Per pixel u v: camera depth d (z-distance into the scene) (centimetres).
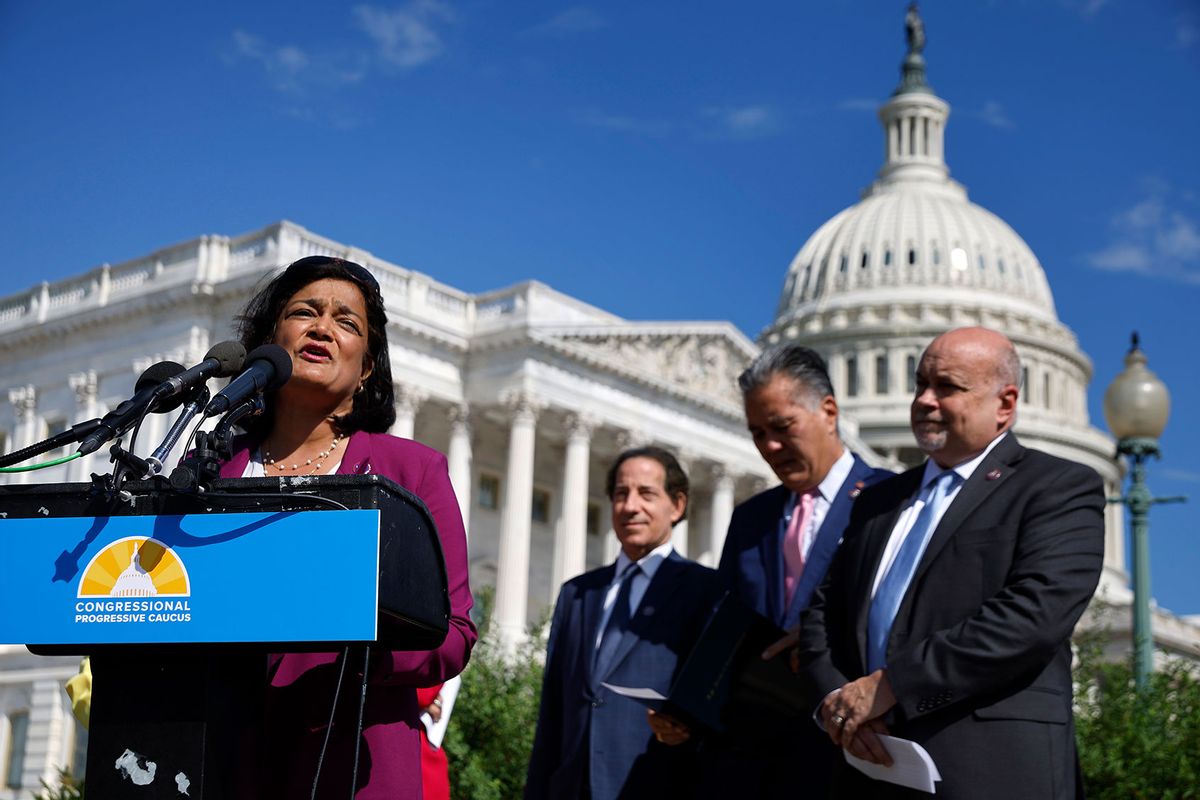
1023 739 721
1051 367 14938
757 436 1037
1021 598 723
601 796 1054
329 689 584
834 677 789
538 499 8206
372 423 679
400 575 515
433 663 584
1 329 7231
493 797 2431
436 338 7050
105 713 516
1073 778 747
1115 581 14750
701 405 8019
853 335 14525
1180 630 7331
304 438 660
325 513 502
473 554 7738
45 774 6075
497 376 7181
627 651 1084
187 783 507
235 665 534
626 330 7544
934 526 791
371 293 675
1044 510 758
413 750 601
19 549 517
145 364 6550
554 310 7350
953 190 16412
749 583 1037
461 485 7138
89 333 6831
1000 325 14725
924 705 718
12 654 6362
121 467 518
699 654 908
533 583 8056
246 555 504
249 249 6519
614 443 7806
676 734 959
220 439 534
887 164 16562
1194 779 2170
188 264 6562
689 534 8525
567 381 7312
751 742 905
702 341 8125
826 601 835
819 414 1025
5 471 525
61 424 6894
